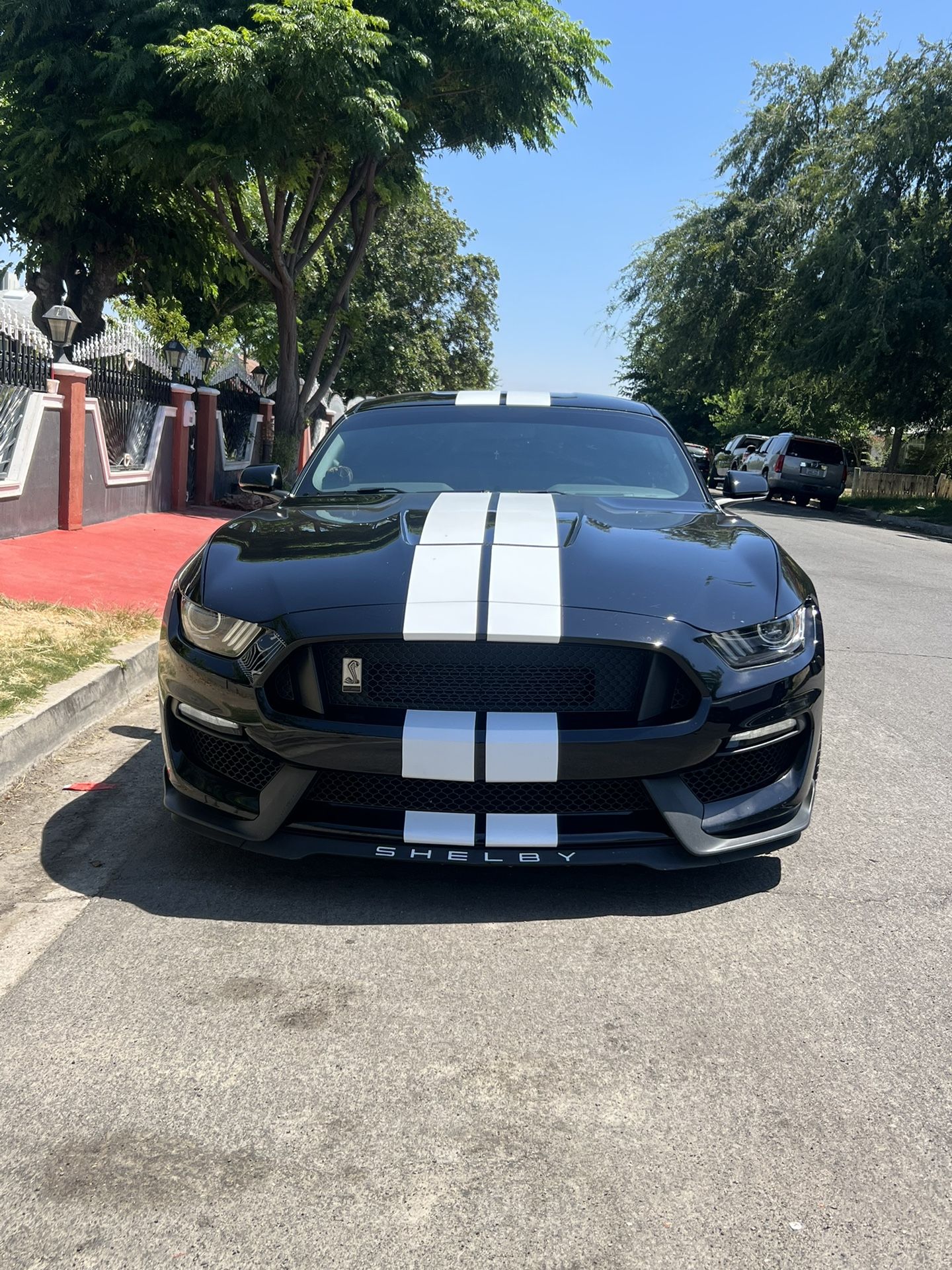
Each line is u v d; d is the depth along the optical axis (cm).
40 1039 220
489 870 312
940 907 297
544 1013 234
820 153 2709
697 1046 222
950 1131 196
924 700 558
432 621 271
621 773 270
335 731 270
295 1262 161
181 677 296
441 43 1492
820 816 372
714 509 382
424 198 1859
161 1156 185
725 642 279
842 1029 231
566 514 341
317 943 264
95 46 1537
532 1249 164
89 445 1055
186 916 278
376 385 3522
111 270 1942
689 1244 166
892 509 2517
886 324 2395
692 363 3350
